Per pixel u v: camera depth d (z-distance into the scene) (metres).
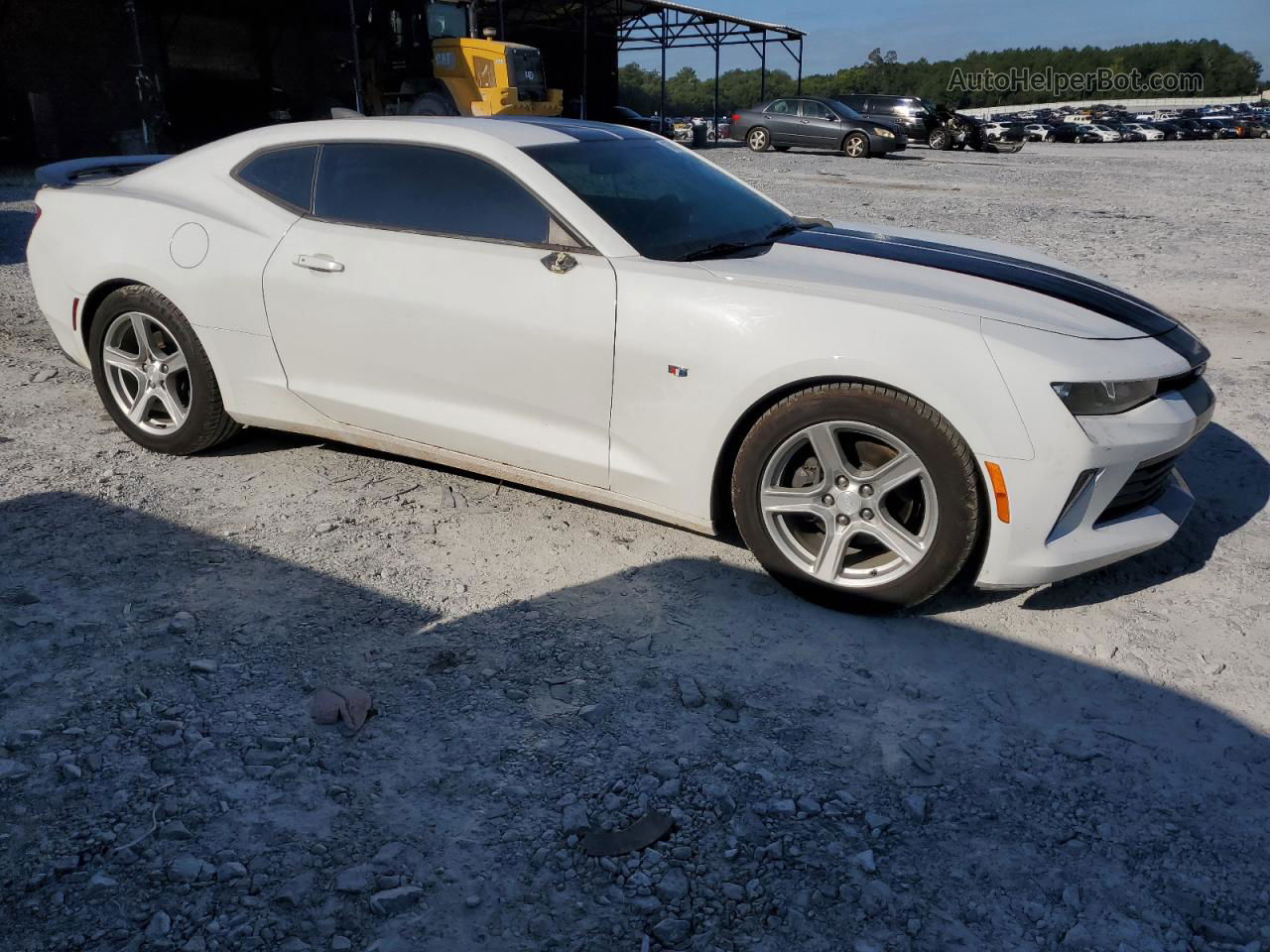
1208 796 2.37
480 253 3.46
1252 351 6.45
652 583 3.36
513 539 3.66
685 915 1.99
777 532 3.20
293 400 3.97
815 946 1.92
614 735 2.55
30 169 17.44
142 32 20.14
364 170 3.78
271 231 3.88
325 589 3.26
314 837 2.18
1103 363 2.85
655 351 3.17
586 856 2.14
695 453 3.21
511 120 3.92
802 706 2.69
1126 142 43.12
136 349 4.35
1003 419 2.77
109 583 3.24
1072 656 2.96
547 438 3.48
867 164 22.31
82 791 2.29
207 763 2.41
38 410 4.94
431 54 17.70
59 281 4.35
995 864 2.14
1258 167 24.17
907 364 2.82
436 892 2.04
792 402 3.03
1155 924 1.99
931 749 2.53
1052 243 10.66
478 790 2.34
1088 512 2.91
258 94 21.56
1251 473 4.40
